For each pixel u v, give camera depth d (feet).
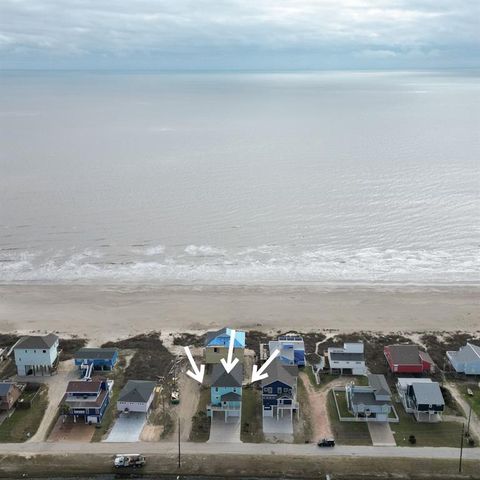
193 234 413.59
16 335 282.15
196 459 195.42
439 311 307.99
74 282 343.05
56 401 227.40
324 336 280.72
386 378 242.58
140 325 293.84
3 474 189.47
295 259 372.58
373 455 196.44
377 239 401.90
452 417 215.72
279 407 214.48
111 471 191.01
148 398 219.00
